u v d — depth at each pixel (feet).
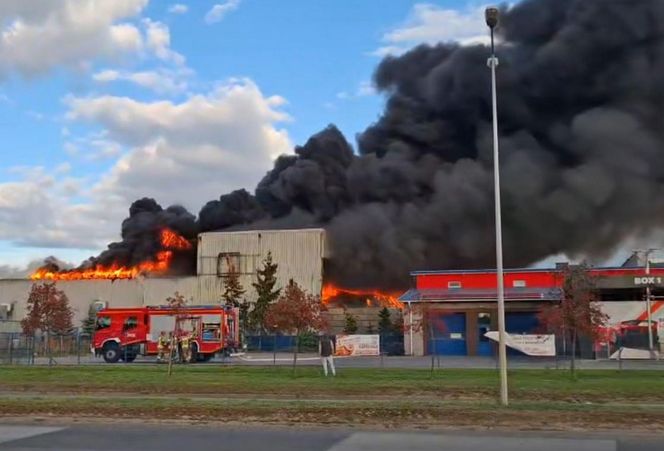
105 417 44.60
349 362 106.01
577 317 73.31
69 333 131.95
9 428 40.88
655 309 121.08
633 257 164.76
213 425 41.68
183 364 104.63
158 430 39.93
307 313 81.66
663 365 93.91
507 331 130.41
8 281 204.95
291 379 73.31
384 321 177.47
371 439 36.17
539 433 38.11
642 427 39.55
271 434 38.19
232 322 114.62
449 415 43.27
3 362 113.91
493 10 53.62
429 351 131.44
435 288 139.95
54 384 69.87
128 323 113.70
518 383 66.69
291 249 199.72
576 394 57.67
